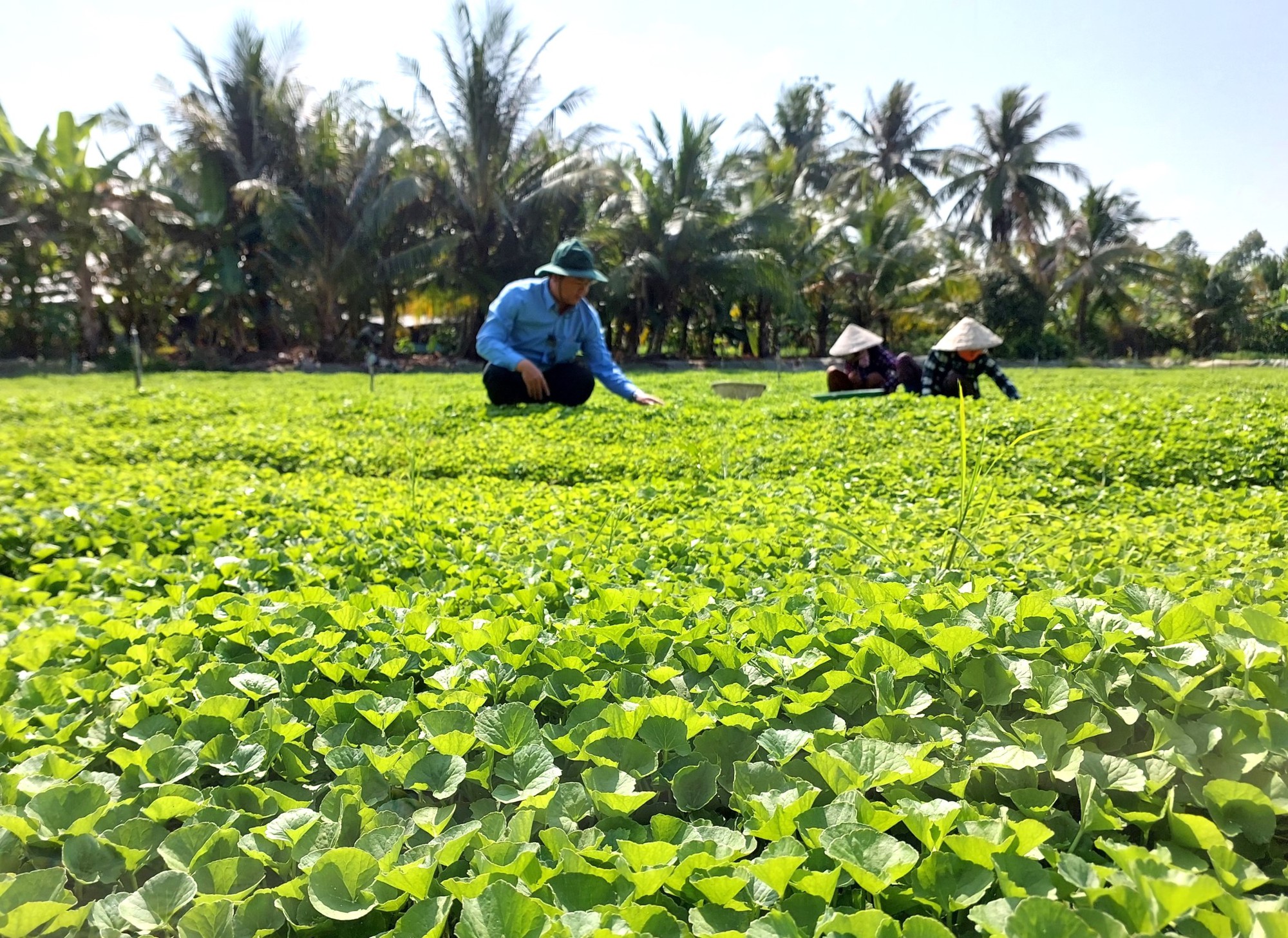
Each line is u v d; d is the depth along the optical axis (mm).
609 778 1490
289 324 27562
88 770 1753
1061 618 1994
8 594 2877
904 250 29688
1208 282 39125
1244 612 1752
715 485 5082
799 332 37156
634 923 1147
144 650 2104
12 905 1236
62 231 21703
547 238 26734
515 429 7664
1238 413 6914
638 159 27625
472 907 1136
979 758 1558
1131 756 1527
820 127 40188
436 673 1939
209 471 5746
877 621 2043
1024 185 34312
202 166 24094
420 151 25609
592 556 3168
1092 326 37625
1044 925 1065
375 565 3184
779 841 1276
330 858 1248
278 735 1689
